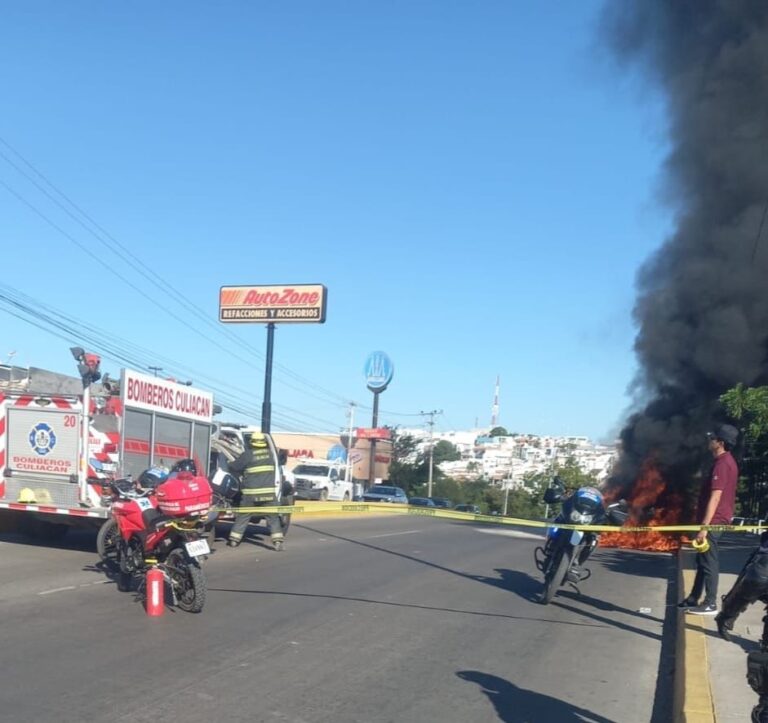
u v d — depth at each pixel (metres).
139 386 13.36
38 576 10.67
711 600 8.95
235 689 6.41
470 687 6.80
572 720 6.12
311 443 73.31
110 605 9.13
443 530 22.42
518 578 12.88
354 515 27.03
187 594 8.96
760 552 7.17
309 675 6.89
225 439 17.31
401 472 74.19
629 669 7.62
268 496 14.64
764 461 16.98
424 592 11.03
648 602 11.23
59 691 6.17
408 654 7.72
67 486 12.70
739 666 7.00
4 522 13.87
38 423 12.88
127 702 5.99
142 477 9.80
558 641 8.57
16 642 7.45
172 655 7.24
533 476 67.00
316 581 11.47
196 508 8.89
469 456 128.25
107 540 11.51
